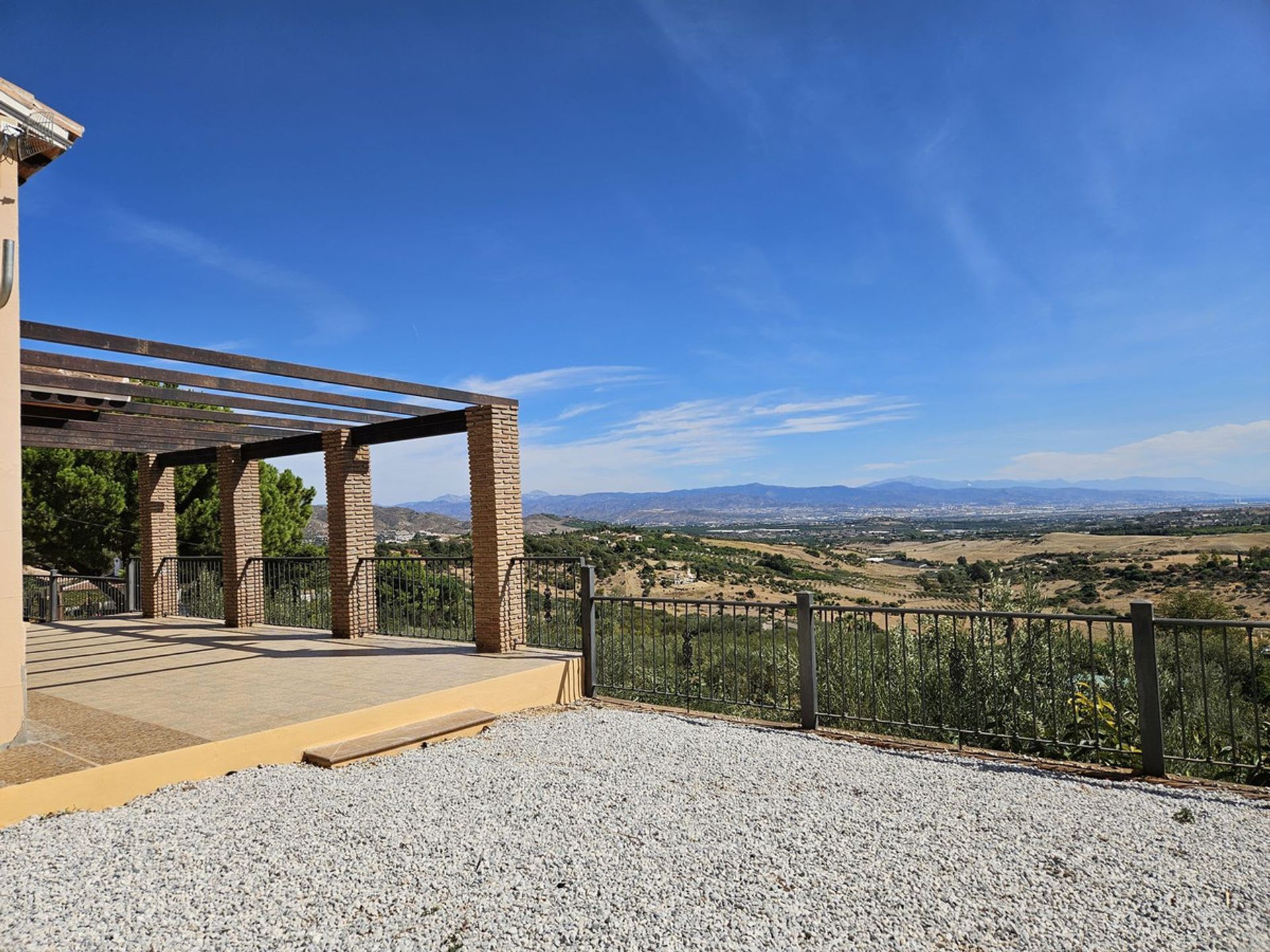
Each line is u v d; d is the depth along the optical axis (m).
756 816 3.87
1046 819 3.83
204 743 4.59
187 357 6.83
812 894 2.98
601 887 3.04
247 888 3.01
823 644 7.77
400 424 9.51
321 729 5.16
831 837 3.59
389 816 3.83
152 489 12.62
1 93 4.50
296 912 2.82
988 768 4.80
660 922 2.75
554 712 6.56
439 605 10.31
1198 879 3.10
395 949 2.56
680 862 3.29
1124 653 6.73
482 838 3.56
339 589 9.83
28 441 10.22
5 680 4.53
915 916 2.79
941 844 3.49
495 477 8.36
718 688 7.62
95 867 3.19
